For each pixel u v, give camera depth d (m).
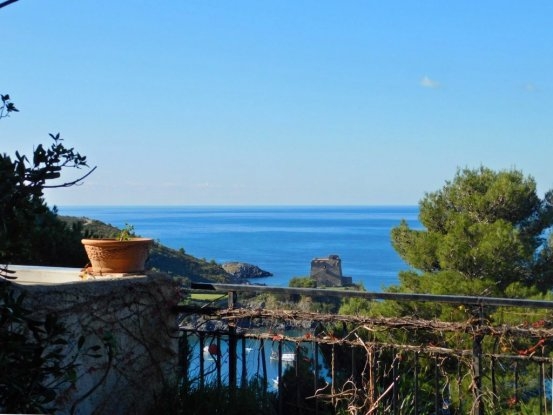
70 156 3.65
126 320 4.56
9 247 3.50
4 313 3.35
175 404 4.57
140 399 4.64
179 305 5.01
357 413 4.51
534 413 4.64
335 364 5.01
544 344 4.32
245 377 4.82
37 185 3.56
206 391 4.68
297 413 5.01
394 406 4.48
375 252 90.12
